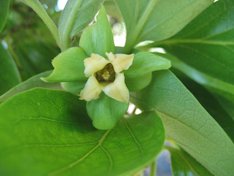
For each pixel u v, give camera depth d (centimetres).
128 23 8
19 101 6
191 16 8
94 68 7
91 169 5
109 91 7
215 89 10
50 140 6
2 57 9
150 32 8
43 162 5
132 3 8
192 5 8
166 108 7
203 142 7
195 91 9
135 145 6
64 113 7
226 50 9
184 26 9
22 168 5
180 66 10
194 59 9
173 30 8
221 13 9
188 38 9
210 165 7
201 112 7
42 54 11
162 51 10
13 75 9
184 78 9
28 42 12
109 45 7
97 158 6
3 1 9
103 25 7
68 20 8
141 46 9
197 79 10
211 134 7
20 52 11
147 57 7
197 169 9
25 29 12
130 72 7
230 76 9
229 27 9
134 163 6
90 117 7
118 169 5
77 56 7
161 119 7
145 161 6
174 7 8
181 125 7
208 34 9
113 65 7
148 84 7
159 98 7
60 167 5
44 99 7
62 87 7
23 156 5
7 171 5
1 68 9
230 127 9
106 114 7
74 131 7
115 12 10
